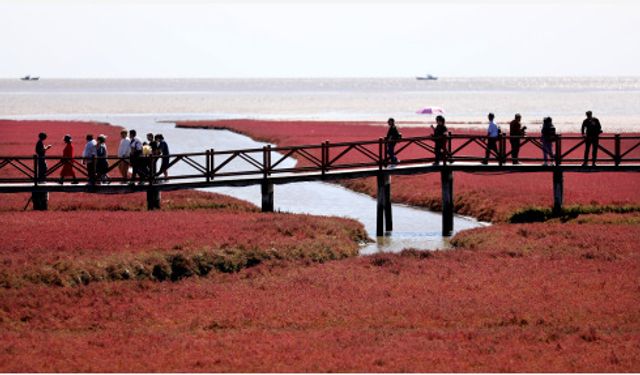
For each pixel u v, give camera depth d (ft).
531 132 558.56
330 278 178.91
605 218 246.68
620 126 653.71
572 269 184.03
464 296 163.32
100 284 167.84
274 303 159.02
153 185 254.27
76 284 167.02
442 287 170.40
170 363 122.31
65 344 132.57
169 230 212.84
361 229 241.14
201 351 128.98
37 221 226.99
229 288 171.22
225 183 254.27
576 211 260.01
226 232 211.82
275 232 216.74
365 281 176.65
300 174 255.50
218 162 439.63
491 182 332.80
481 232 230.48
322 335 139.03
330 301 160.25
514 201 281.74
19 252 182.09
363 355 126.31
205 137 598.34
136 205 271.90
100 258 177.27
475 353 127.95
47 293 160.45
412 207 310.45
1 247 187.01
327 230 227.81
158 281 175.94
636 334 138.51
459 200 298.76
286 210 298.15
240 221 231.91
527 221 256.32
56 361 122.93
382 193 248.32
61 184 253.85
